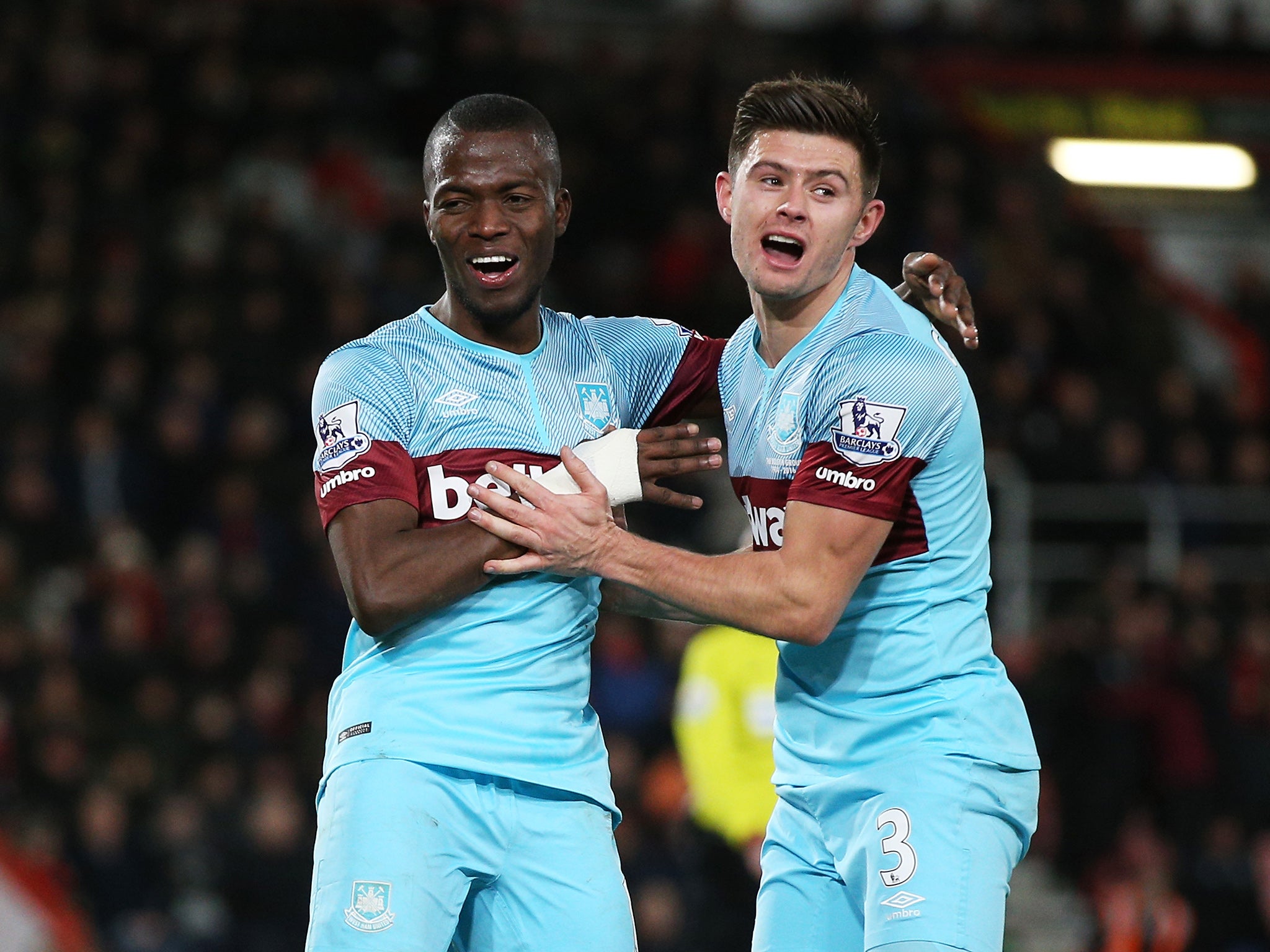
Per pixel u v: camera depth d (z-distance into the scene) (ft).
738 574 22.56
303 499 65.62
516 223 22.90
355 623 23.88
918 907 22.17
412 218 84.94
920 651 23.31
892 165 89.97
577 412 23.84
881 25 102.63
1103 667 63.21
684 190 85.30
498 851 22.76
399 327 23.81
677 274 82.12
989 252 88.53
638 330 25.32
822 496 22.59
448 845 22.35
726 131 88.99
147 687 58.29
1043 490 71.77
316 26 91.81
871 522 22.59
